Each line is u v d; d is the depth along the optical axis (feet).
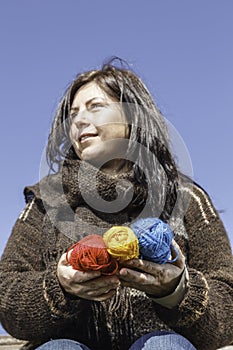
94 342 7.98
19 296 7.58
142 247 7.04
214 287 7.93
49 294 7.37
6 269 8.09
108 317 7.96
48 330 7.66
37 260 8.36
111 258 6.97
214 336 7.64
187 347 7.34
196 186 9.11
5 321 7.80
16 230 8.52
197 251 8.49
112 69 9.05
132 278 7.07
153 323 7.98
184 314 7.36
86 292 7.16
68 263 7.23
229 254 8.55
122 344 7.99
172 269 7.14
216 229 8.62
